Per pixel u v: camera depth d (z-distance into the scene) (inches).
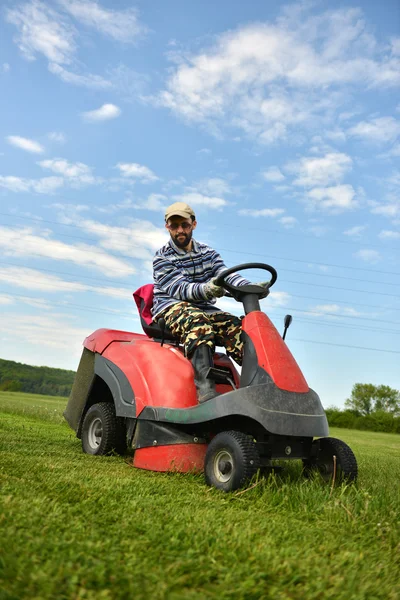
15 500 77.9
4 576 52.1
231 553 65.4
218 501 99.3
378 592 60.0
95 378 167.5
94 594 50.8
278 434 113.6
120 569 57.5
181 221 153.0
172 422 130.1
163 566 60.4
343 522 90.0
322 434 119.7
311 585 58.9
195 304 152.3
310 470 132.2
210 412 121.0
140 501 90.8
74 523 71.6
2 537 61.1
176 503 94.0
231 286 136.3
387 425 2293.3
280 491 108.1
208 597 53.4
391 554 75.9
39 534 64.8
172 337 154.9
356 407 2738.7
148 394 139.6
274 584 58.7
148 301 159.6
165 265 152.9
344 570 65.4
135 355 152.3
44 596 49.2
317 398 125.1
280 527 82.7
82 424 174.1
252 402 114.6
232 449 113.0
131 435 145.4
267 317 131.9
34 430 226.1
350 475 124.3
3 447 146.7
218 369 137.7
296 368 125.2
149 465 134.8
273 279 140.9
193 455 131.1
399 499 105.3
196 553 65.5
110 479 109.7
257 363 123.3
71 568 55.3
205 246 164.2
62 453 152.3
